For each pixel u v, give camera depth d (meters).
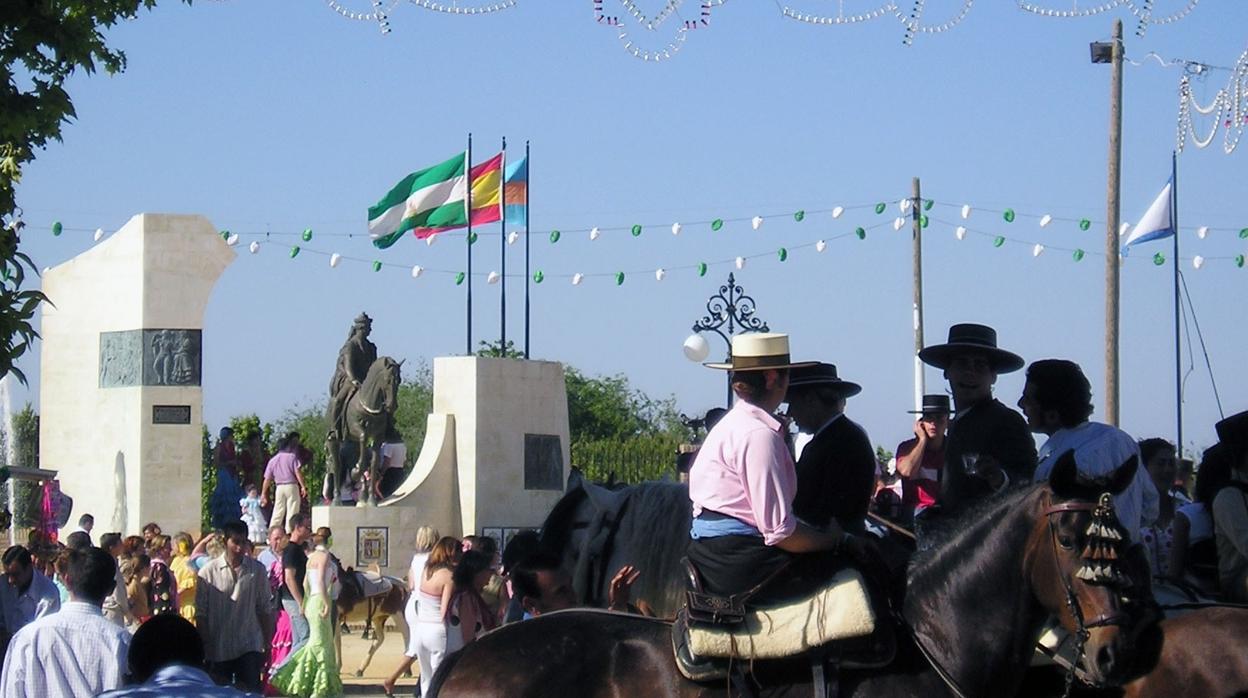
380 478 30.98
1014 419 8.81
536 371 32.31
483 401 31.00
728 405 12.39
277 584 19.50
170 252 31.05
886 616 6.92
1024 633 6.83
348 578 21.92
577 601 9.88
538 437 32.16
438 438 30.98
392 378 30.36
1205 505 9.68
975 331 9.21
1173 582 9.05
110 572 9.09
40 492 30.86
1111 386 22.67
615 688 6.95
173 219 31.11
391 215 31.69
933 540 7.17
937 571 7.01
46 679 8.79
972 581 6.89
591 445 36.12
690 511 9.70
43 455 31.61
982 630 6.84
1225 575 9.27
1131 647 6.52
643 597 9.66
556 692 6.91
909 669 6.89
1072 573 6.56
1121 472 6.67
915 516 9.00
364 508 29.62
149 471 30.52
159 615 6.89
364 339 31.14
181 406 30.84
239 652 15.32
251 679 15.38
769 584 6.87
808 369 9.02
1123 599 6.62
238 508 30.11
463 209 32.03
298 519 22.92
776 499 6.80
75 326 31.73
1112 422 22.64
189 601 18.59
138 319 30.84
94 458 31.31
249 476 31.80
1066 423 8.69
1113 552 6.50
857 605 6.73
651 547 9.73
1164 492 10.65
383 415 30.30
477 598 13.01
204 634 15.23
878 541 8.37
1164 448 10.71
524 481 31.66
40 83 9.26
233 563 15.34
